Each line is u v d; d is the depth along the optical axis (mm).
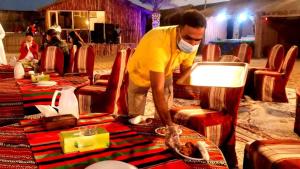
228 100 2986
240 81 1396
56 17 18250
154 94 1953
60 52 5023
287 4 13500
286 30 15875
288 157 2018
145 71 2395
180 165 1404
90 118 2121
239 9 15375
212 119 2846
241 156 3320
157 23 18219
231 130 2951
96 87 4168
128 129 1883
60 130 1850
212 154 1558
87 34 18703
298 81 8117
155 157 1486
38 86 3213
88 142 1546
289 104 5695
